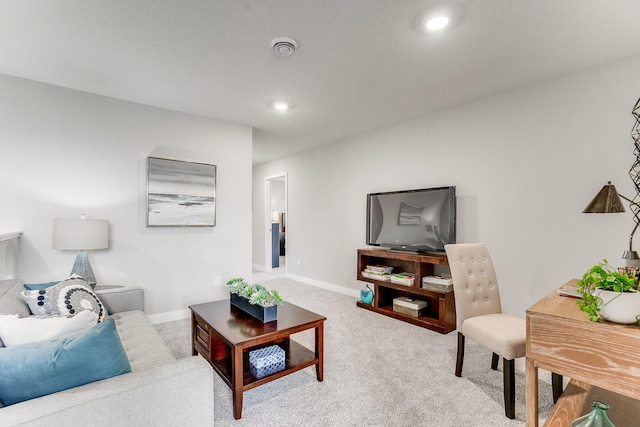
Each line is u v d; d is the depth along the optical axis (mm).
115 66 2338
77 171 2762
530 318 1147
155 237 3168
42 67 2352
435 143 3404
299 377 2109
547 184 2611
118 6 1663
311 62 2285
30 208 2568
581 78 2436
